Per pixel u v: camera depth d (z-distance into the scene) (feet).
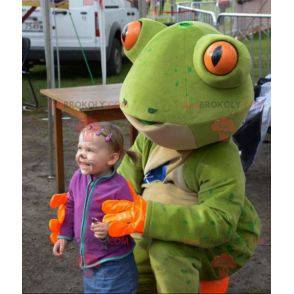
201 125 6.99
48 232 11.53
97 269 7.41
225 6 33.45
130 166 8.54
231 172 7.32
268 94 13.23
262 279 9.61
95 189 7.30
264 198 13.28
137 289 8.16
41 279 9.69
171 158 7.74
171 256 7.19
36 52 28.68
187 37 7.16
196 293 7.34
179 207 7.13
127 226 6.92
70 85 28.66
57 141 13.30
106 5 29.55
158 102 6.99
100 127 7.32
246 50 6.95
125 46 7.89
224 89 7.02
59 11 28.12
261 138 12.85
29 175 15.14
